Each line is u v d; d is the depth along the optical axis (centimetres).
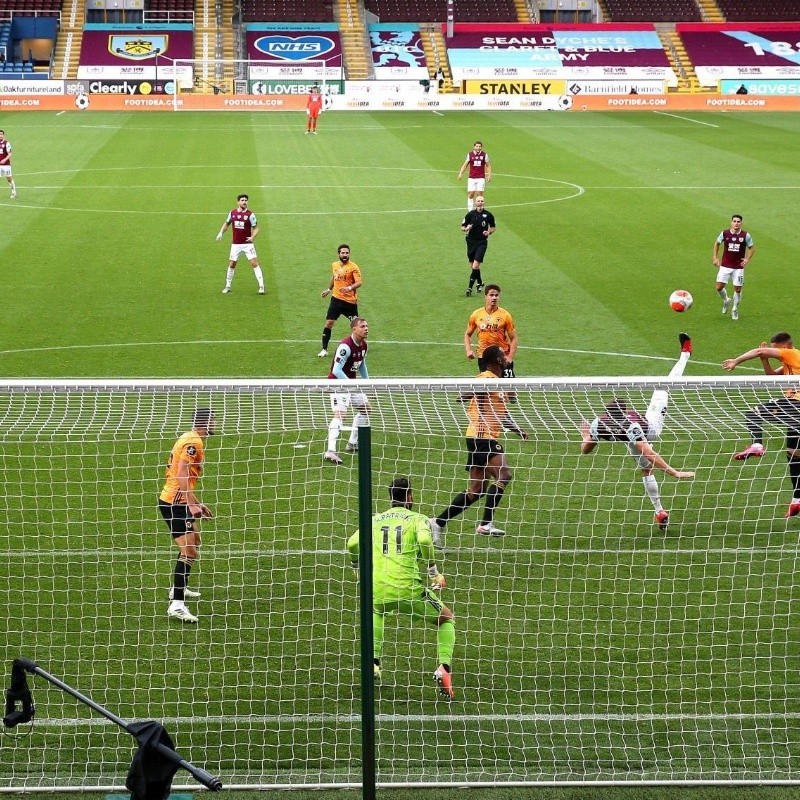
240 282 2514
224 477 1299
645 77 7294
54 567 1133
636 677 984
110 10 7550
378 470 1318
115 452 1377
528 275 2605
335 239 2986
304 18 7644
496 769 879
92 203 3466
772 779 870
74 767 877
